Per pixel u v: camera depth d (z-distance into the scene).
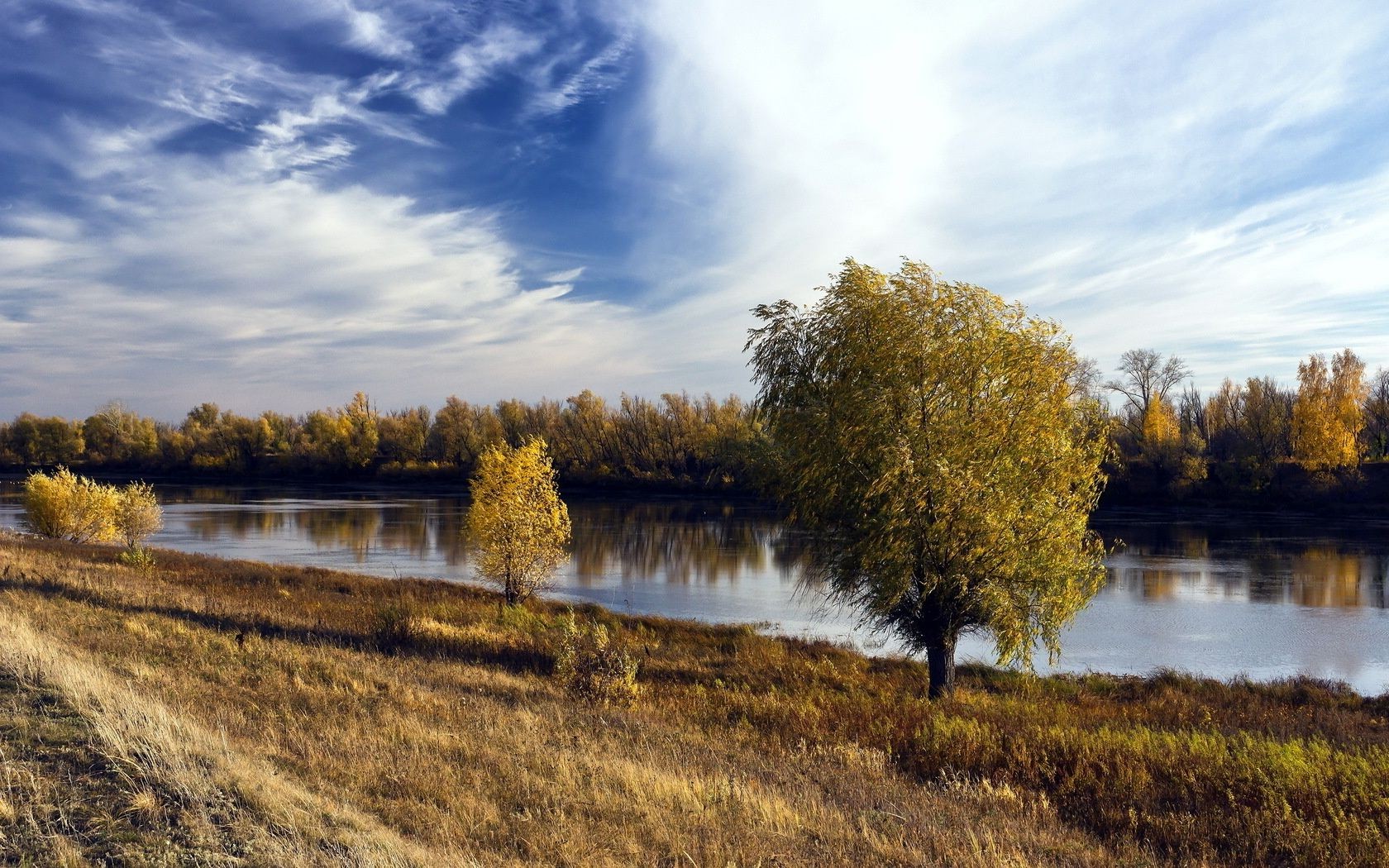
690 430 113.00
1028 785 10.18
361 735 8.81
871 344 16.89
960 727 12.36
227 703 9.56
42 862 4.72
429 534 62.38
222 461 142.00
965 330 16.84
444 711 10.50
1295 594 37.12
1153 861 7.60
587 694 13.15
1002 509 15.92
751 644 24.89
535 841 6.18
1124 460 84.06
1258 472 76.75
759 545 57.19
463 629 20.19
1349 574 42.44
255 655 13.02
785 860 6.39
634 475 111.00
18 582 18.64
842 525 17.56
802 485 17.34
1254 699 19.16
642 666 18.80
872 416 16.36
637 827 6.74
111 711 7.36
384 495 109.00
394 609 18.94
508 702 12.10
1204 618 32.34
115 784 5.89
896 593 16.22
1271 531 61.09
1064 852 7.61
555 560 31.52
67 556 30.05
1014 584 16.44
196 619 16.50
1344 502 72.81
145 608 16.94
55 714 7.28
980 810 8.80
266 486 127.75
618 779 8.09
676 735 11.08
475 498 31.09
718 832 6.78
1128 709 16.42
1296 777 9.89
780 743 11.36
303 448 137.38
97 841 5.07
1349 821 8.63
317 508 86.81
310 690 10.80
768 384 18.28
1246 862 7.89
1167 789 9.91
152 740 6.68
